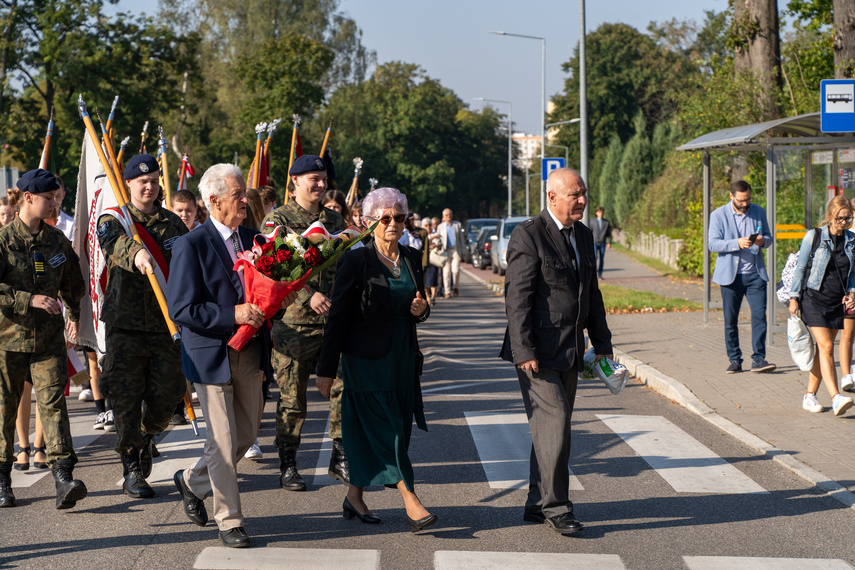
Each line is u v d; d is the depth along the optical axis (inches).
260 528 202.1
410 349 203.0
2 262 221.3
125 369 223.8
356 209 426.6
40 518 210.8
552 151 3061.0
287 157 2078.0
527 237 197.2
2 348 218.7
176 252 191.2
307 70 2095.2
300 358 233.6
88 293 262.4
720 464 259.6
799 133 517.7
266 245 183.6
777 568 179.0
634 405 350.3
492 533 199.0
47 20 1535.4
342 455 234.2
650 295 773.9
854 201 324.5
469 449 279.9
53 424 215.2
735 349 398.9
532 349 193.5
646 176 2231.8
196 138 2143.2
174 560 180.4
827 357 312.0
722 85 788.6
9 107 1582.2
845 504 219.9
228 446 189.8
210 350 189.2
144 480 230.1
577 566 178.7
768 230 402.6
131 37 1644.9
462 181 3405.5
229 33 2203.5
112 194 259.8
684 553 187.0
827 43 792.3
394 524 205.3
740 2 771.4
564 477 197.5
